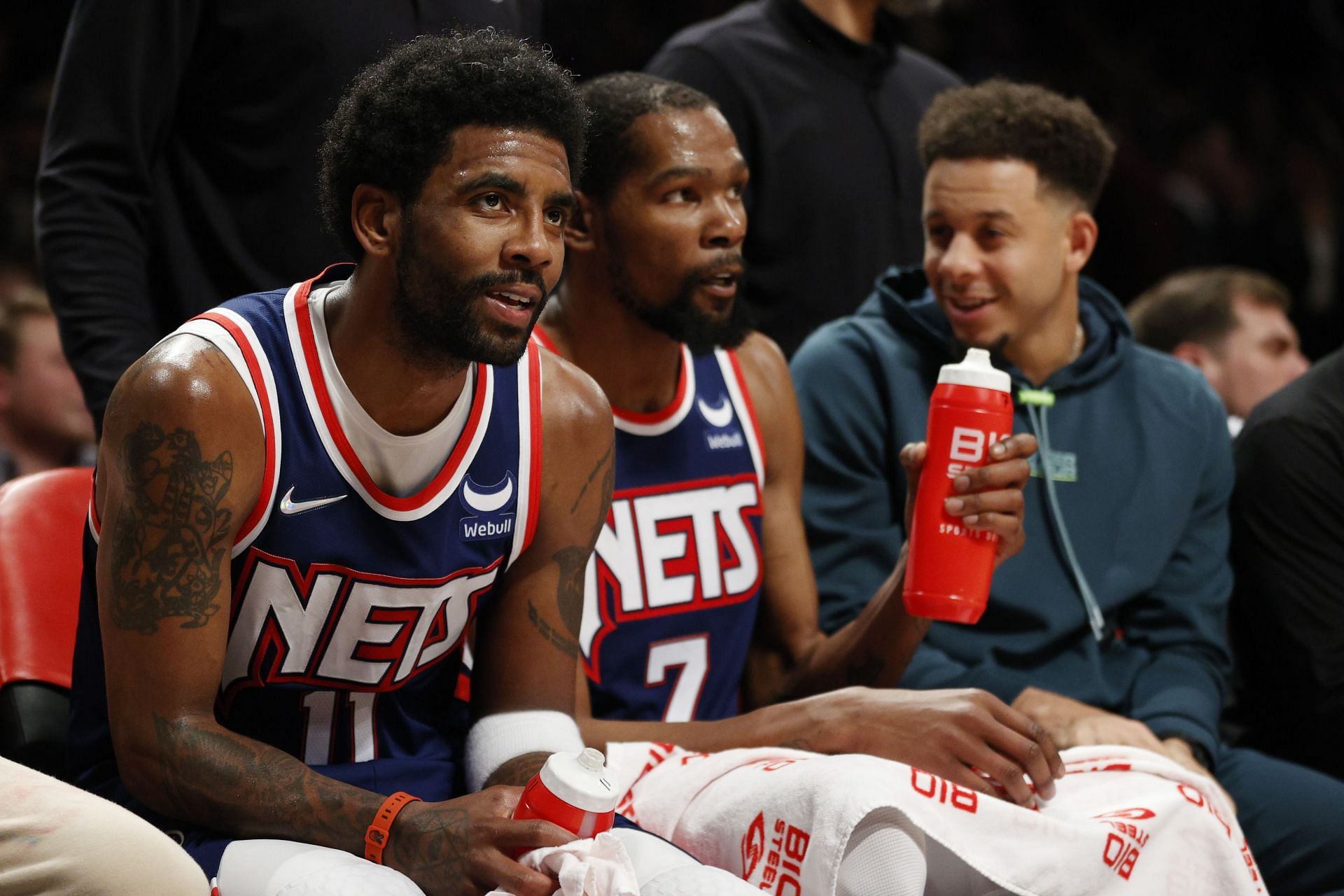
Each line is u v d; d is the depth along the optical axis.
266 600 2.21
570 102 2.16
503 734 2.38
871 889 2.24
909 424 3.35
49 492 2.92
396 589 2.25
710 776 2.52
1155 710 3.18
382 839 2.09
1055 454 3.37
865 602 3.28
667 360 2.97
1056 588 3.28
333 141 2.19
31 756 2.67
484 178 2.06
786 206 4.12
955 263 3.23
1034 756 2.54
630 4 8.04
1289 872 3.13
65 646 2.77
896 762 2.40
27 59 7.09
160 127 3.12
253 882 2.01
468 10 3.35
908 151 4.33
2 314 4.97
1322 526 3.54
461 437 2.28
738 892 2.02
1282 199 9.29
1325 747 3.54
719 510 3.00
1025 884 2.33
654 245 2.83
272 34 3.12
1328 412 3.60
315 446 2.17
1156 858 2.48
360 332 2.17
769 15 4.28
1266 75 10.38
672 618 2.92
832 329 3.57
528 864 2.03
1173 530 3.38
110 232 3.05
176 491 2.06
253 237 3.19
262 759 2.12
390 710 2.41
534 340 2.46
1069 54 9.89
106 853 1.89
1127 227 7.07
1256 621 3.65
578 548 2.45
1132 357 3.53
